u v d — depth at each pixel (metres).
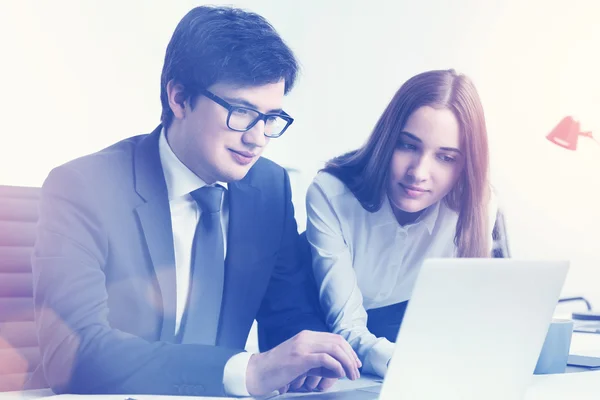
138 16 2.12
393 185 2.49
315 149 2.44
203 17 2.08
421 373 1.00
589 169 2.99
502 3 2.84
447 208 2.57
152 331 1.93
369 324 2.43
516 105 2.85
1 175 1.94
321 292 2.30
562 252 2.93
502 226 2.76
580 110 2.98
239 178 2.13
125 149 1.98
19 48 1.98
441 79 2.60
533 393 1.34
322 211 2.38
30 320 1.74
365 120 2.53
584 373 1.60
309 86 2.44
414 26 2.66
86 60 2.06
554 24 2.94
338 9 2.51
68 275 1.68
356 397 1.30
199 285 2.05
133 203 1.92
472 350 1.04
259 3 2.35
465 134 2.59
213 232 2.07
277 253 2.20
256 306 2.15
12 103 1.97
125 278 1.88
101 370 1.49
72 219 1.78
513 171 2.83
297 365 1.35
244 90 2.09
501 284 1.03
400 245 2.47
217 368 1.38
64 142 2.03
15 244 1.74
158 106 2.12
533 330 1.10
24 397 1.54
